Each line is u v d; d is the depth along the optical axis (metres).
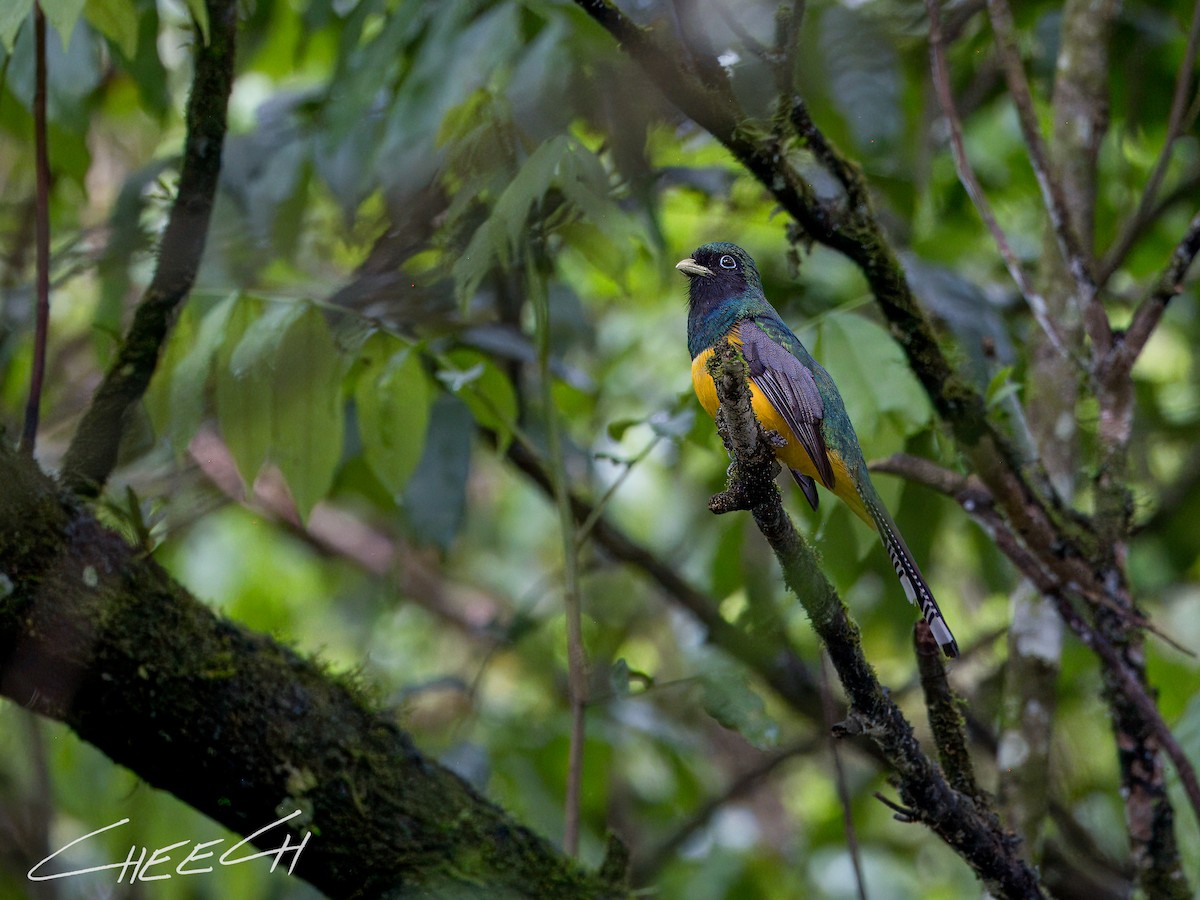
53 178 12.77
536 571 18.47
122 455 10.25
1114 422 9.07
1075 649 12.97
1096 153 10.16
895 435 9.26
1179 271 8.81
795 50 7.32
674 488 17.58
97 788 11.77
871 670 6.16
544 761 12.84
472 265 7.61
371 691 7.36
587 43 8.85
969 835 6.62
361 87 9.34
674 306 16.17
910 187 11.73
